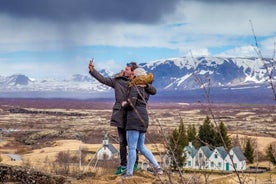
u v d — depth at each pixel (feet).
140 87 35.06
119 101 37.32
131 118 35.81
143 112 35.88
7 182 39.52
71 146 369.09
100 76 37.19
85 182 36.73
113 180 36.37
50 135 507.71
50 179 39.65
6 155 231.09
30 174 40.22
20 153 331.57
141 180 35.35
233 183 26.03
